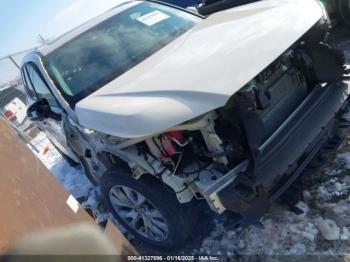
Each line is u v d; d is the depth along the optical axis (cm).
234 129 227
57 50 373
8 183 137
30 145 762
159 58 292
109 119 237
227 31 276
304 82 282
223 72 219
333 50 275
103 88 287
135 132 219
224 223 289
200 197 238
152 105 220
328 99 272
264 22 265
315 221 260
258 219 224
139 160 246
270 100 244
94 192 421
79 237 152
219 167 230
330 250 237
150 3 418
